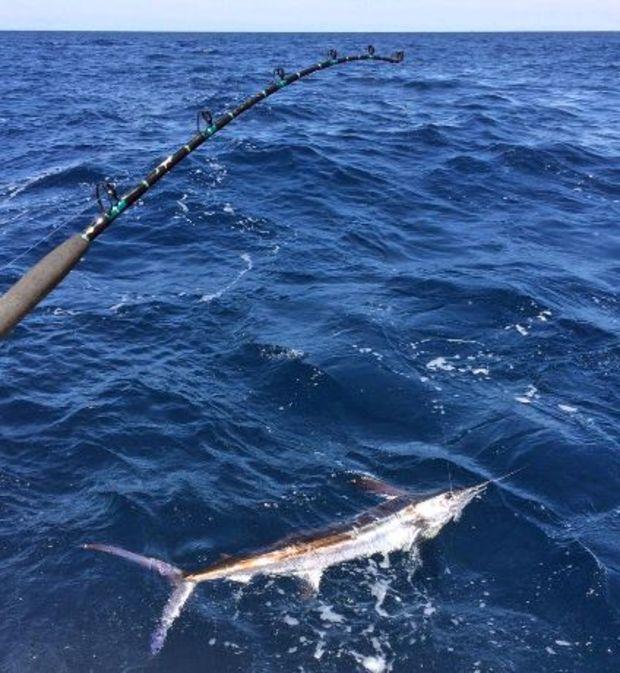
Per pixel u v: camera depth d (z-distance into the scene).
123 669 8.30
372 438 12.55
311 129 34.47
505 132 35.03
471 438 12.58
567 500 11.20
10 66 69.88
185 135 34.09
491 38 188.12
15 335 15.34
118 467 11.48
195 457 11.80
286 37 190.62
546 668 8.52
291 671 8.36
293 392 13.59
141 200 23.56
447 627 8.98
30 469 11.38
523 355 15.21
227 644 8.62
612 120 40.53
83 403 13.01
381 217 23.05
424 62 77.31
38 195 25.06
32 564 9.59
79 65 72.25
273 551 9.77
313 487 11.24
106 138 33.56
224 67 69.31
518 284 18.22
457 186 26.44
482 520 10.69
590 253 21.02
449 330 16.02
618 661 8.65
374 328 15.77
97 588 9.24
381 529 10.27
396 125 36.12
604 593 9.52
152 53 91.62
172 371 14.15
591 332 16.19
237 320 16.16
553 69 72.75
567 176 28.16
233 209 22.89
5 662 8.30
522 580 9.73
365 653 8.60
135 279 18.28
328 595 9.32
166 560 9.80
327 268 19.03
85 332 15.55
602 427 12.95
